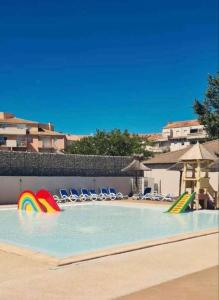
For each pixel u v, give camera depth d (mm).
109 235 17266
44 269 9664
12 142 83312
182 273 9594
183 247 12992
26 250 11867
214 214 25641
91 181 36938
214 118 47219
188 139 95500
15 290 7961
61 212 26594
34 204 26828
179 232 18188
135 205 30719
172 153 39844
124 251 12016
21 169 33156
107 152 67812
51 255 11492
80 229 19094
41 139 87125
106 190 36406
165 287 8391
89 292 7949
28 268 9742
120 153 67688
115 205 30938
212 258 11320
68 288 8164
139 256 11453
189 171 34531
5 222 21562
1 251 11797
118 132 70438
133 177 40031
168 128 107812
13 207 28812
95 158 38344
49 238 16375
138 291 8086
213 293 7992
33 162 34250
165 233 17875
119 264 10367
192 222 21812
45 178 34062
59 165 35656
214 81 47625
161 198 34312
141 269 9891
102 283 8586
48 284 8406
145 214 25719
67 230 18750
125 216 24641
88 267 9969
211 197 29062
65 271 9508
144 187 39594
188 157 28109
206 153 27953
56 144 88250
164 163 38312
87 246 14398
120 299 7582
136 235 17266
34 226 20094
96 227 19828
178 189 37125
